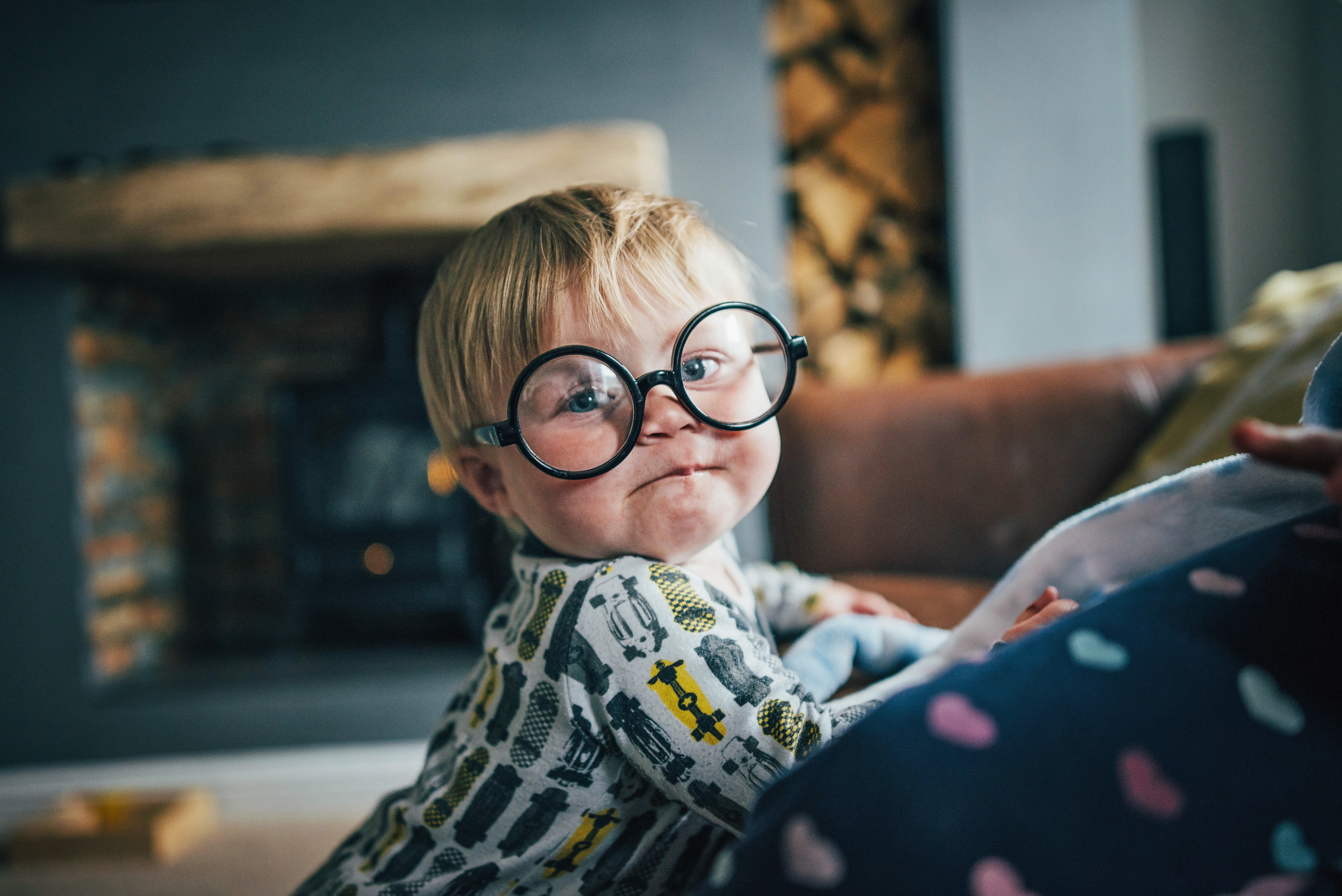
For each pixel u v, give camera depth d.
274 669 2.01
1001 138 2.19
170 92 1.93
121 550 2.12
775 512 1.20
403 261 2.13
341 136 1.95
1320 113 2.78
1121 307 2.22
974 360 2.21
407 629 2.28
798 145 2.44
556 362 0.41
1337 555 0.30
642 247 0.45
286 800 1.87
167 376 2.42
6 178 1.92
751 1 1.98
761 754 0.39
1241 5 2.81
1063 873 0.24
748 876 0.27
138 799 1.82
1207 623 0.29
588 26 1.97
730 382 0.43
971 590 0.98
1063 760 0.26
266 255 1.99
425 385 0.51
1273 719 0.26
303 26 1.94
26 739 1.89
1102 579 0.43
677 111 1.99
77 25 1.92
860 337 2.43
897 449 1.20
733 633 0.42
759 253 2.00
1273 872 0.24
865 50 2.42
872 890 0.25
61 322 1.91
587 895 0.44
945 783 0.26
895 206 2.43
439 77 1.96
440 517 2.18
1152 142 2.52
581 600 0.42
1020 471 1.17
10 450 1.90
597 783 0.42
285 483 2.16
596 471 0.41
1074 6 2.19
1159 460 0.97
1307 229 2.82
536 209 0.49
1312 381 0.34
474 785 0.44
